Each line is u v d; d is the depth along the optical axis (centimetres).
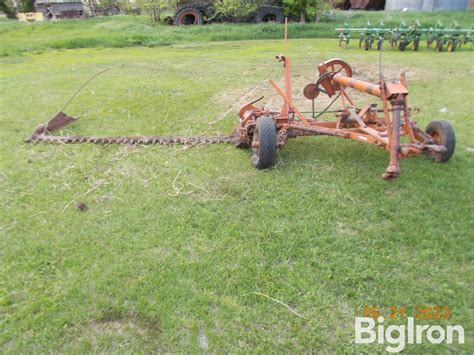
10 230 344
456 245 315
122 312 265
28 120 597
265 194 388
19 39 1633
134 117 610
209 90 744
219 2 1689
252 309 265
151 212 364
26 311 266
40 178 429
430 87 720
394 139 348
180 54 1176
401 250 313
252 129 455
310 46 1265
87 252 316
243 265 300
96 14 2525
